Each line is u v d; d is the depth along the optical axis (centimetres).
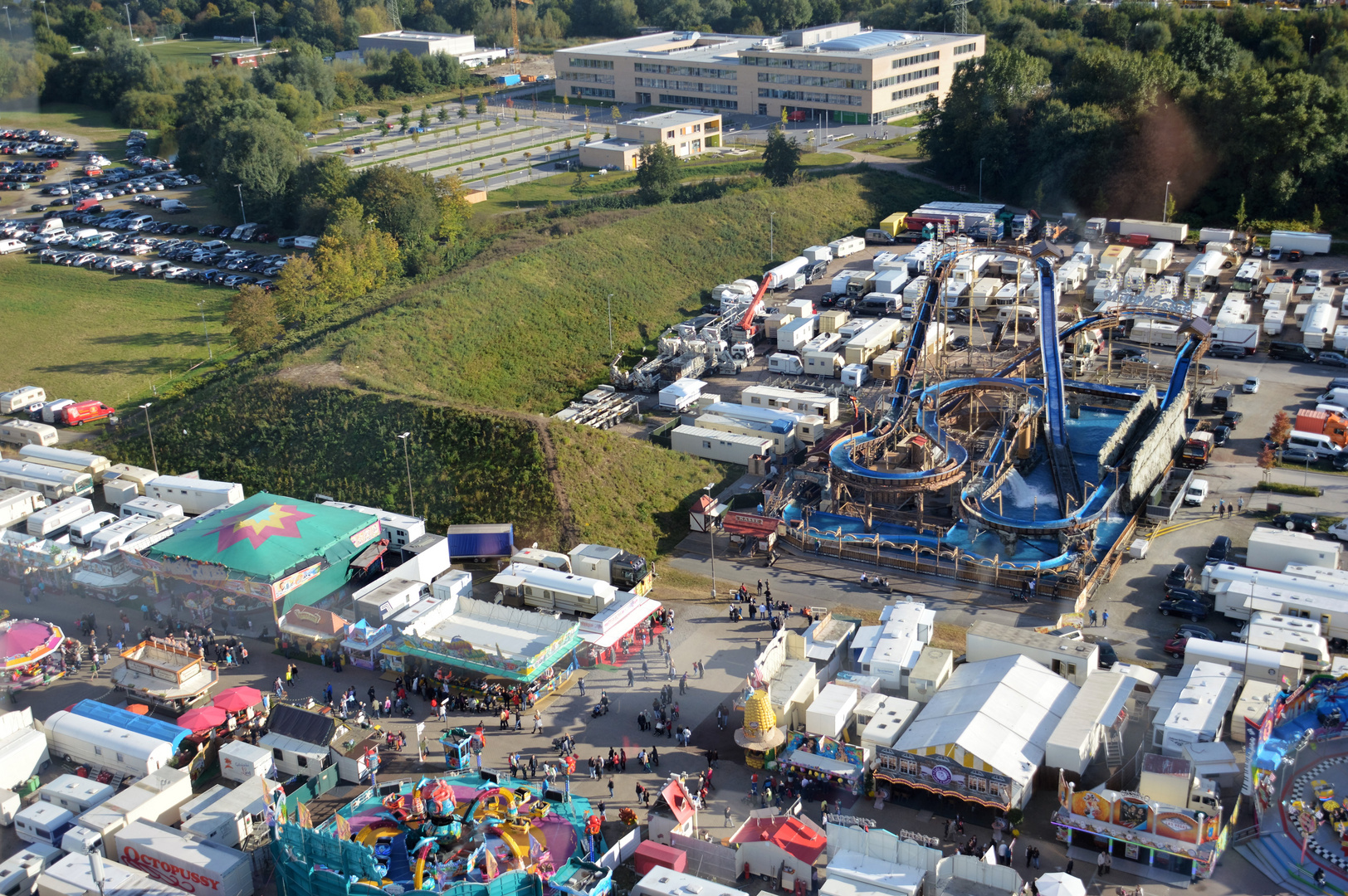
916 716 8631
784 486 12688
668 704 9256
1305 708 8625
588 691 9519
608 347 17738
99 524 12319
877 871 7056
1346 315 16875
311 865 7238
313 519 11206
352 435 13512
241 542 10656
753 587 11056
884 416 13488
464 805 7931
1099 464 12244
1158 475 12388
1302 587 9850
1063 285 18475
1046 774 8031
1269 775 7825
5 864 7438
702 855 7438
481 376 16175
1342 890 7000
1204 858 7112
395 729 9119
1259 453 13138
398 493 12706
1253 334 15862
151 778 8250
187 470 13975
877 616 10381
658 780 8388
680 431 13838
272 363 15588
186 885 7400
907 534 11675
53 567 11388
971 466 12681
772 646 9175
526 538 11888
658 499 12681
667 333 17850
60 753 8888
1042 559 11075
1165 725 8125
